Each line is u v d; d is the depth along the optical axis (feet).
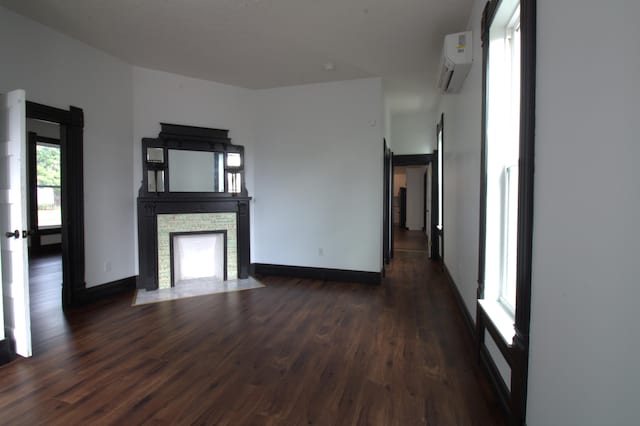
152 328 10.40
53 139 24.64
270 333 10.05
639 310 2.68
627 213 2.84
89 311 11.82
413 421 6.12
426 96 18.34
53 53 11.19
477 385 7.28
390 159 21.53
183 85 15.20
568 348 3.90
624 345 2.88
